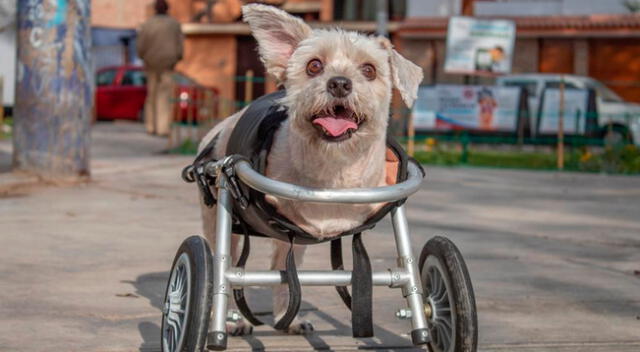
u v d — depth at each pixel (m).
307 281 4.32
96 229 8.65
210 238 5.14
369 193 4.09
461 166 16.59
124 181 12.17
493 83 24.52
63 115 11.34
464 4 26.28
